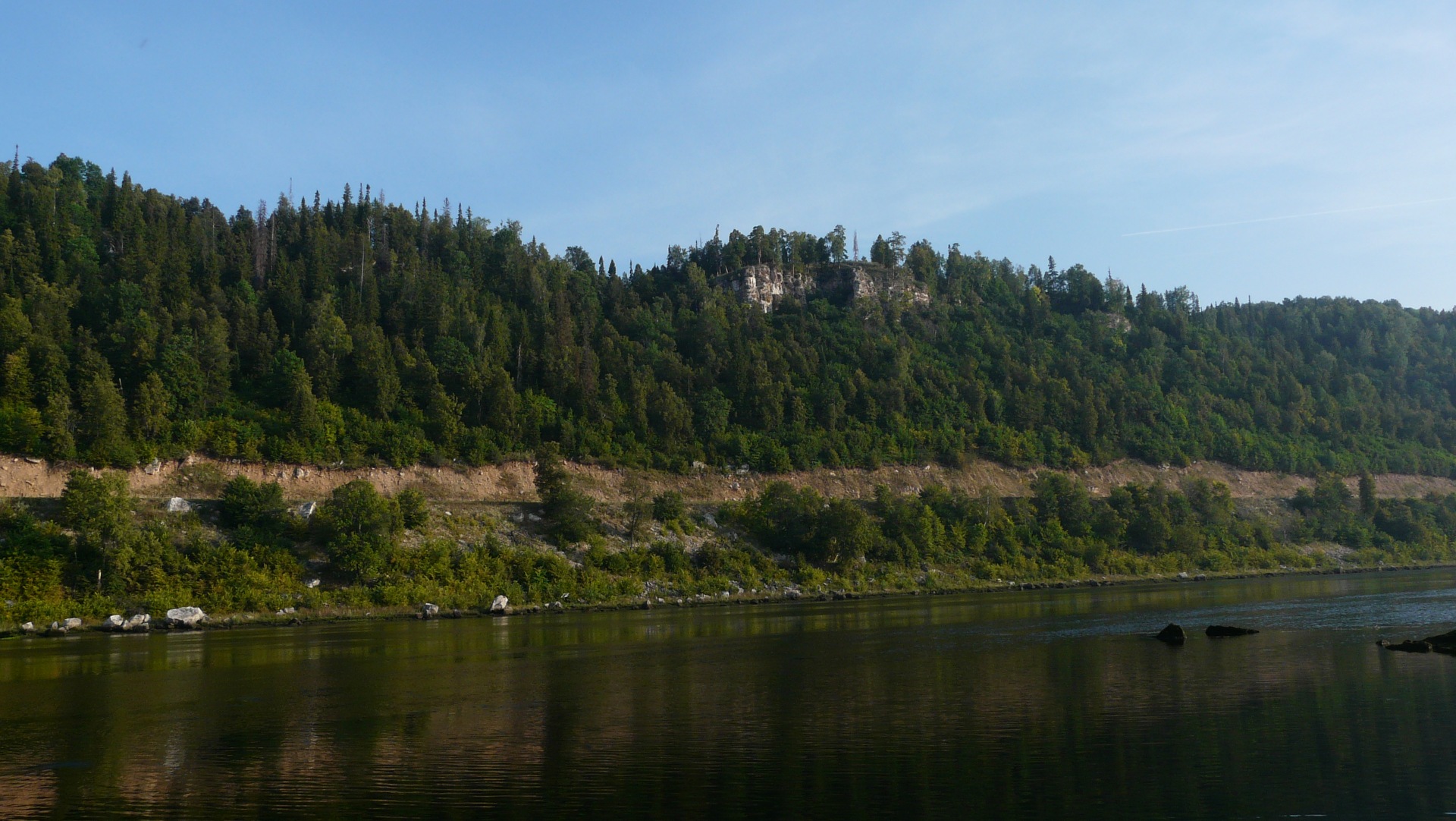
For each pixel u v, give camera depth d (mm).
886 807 31969
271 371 162625
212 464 139750
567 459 175250
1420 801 31641
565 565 134250
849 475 198875
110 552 106500
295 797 34781
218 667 71625
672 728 45969
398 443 156375
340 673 67562
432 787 35781
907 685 57500
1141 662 64688
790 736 43406
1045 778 35125
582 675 64625
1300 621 91938
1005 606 123375
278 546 118750
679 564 145500
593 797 33875
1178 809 31219
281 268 197500
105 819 32781
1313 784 33688
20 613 98375
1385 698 48938
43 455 127312
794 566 156875
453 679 63875
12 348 142875
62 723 50312
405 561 123000
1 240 176375
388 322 199750
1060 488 194625
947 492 193875
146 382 141750
